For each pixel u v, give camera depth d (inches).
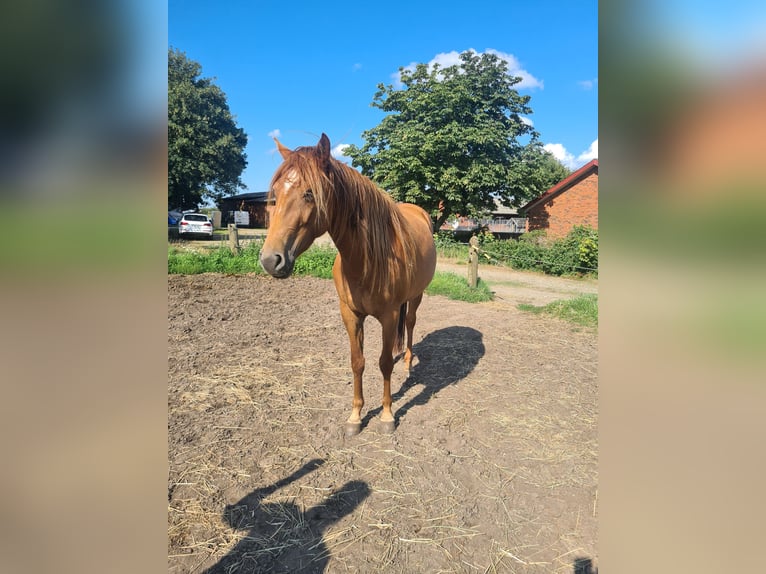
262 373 151.9
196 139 1034.1
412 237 116.0
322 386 142.5
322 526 79.7
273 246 75.5
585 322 230.4
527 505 86.1
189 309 241.9
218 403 127.7
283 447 105.6
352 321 107.9
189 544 74.8
